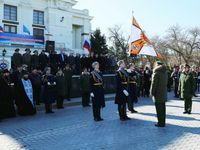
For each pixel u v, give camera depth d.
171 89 22.22
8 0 39.25
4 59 30.53
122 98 10.21
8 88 11.43
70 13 46.47
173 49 64.44
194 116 10.86
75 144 7.29
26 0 41.25
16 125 9.84
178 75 17.41
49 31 43.50
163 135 8.00
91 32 54.56
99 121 10.21
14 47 33.84
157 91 8.89
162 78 8.84
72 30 49.28
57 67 18.41
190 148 6.73
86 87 14.22
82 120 10.49
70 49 44.50
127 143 7.26
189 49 64.50
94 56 20.86
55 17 44.38
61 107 13.75
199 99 16.42
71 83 16.12
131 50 15.30
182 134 8.08
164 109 9.02
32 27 41.81
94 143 7.33
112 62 22.81
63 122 10.20
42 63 17.72
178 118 10.48
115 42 59.59
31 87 12.33
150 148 6.79
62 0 45.31
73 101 15.45
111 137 7.90
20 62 16.69
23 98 11.94
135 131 8.55
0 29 33.09
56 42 44.06
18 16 40.28
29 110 11.96
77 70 20.31
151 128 8.90
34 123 10.12
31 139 7.91
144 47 15.48
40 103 14.43
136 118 10.59
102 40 55.31
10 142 7.65
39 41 36.69
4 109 11.22
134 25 15.34
